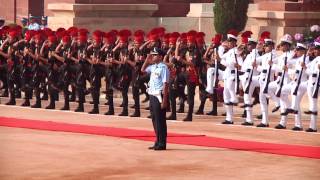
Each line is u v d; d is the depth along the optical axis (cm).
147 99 3909
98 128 2953
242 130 3009
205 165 2295
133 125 3069
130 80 3412
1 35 3881
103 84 4275
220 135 2855
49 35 3638
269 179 2122
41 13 5872
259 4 4894
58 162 2297
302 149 2569
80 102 3547
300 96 3070
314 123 3034
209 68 3447
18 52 3728
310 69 3025
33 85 3662
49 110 3572
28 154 2408
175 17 5494
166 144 2609
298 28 4744
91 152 2461
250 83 3186
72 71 3569
